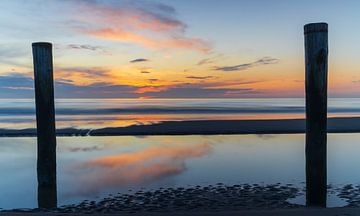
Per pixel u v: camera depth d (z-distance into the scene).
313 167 5.75
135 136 16.50
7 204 7.05
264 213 5.08
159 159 11.40
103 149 13.28
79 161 11.23
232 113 29.17
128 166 10.47
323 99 5.61
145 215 5.14
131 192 7.82
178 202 7.00
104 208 6.63
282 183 8.38
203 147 13.52
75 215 5.19
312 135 5.70
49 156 6.72
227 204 6.78
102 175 9.41
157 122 21.33
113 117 26.19
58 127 19.36
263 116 25.64
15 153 12.63
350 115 25.77
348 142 14.20
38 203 6.82
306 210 5.19
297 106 41.78
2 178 9.19
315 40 5.51
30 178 9.22
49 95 6.58
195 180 8.76
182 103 53.53
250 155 11.85
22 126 20.12
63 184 8.51
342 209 5.21
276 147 13.33
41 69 6.48
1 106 42.16
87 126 19.75
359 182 8.34
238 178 8.90
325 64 5.55
